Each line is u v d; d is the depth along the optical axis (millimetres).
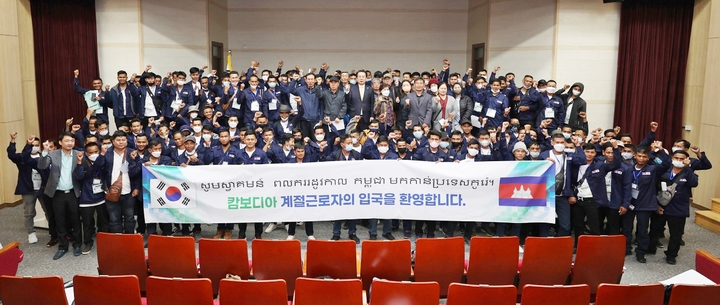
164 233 7641
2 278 4473
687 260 7488
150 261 5523
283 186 7242
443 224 8016
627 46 11508
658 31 11195
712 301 4523
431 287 4402
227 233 7773
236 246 5367
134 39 12242
